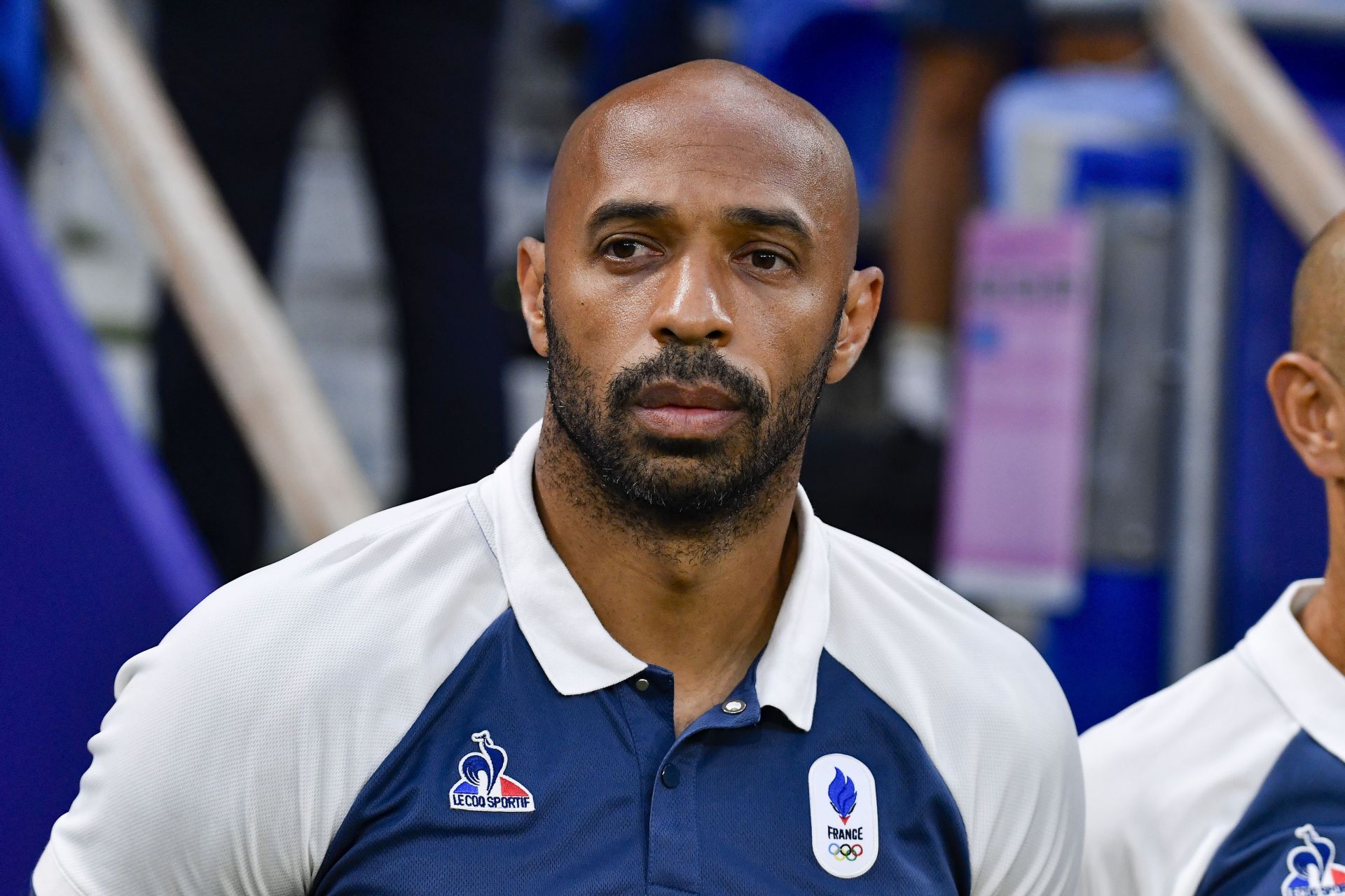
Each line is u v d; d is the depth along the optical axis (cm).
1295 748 691
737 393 542
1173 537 1107
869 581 611
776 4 1794
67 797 780
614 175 555
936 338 1573
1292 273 1092
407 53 1098
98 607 783
